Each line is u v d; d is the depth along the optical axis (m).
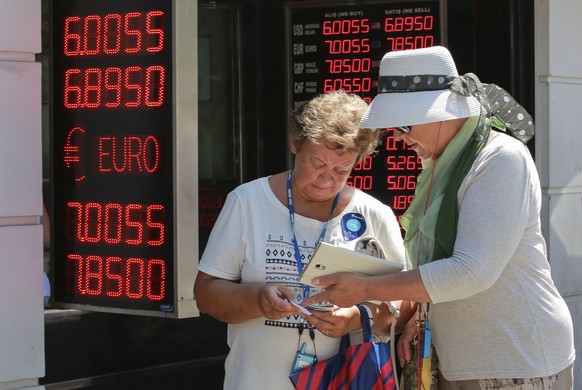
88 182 4.21
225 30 5.48
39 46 3.97
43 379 4.83
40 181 3.99
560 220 5.78
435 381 3.09
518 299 2.91
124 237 4.12
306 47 5.36
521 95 5.59
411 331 3.21
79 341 4.94
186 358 5.34
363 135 2.95
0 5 3.85
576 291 5.89
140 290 4.09
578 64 5.78
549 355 2.93
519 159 2.85
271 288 2.87
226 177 5.55
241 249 3.06
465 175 2.90
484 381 2.94
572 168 5.80
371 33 5.26
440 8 5.23
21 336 3.96
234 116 5.54
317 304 3.01
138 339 5.15
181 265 3.98
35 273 3.99
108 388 5.04
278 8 5.42
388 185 5.26
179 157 3.96
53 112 4.28
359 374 2.96
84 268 4.23
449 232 2.91
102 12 4.14
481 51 5.42
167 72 4.00
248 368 3.04
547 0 5.57
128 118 4.09
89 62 4.18
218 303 3.02
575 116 5.81
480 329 2.92
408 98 2.92
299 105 3.07
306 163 2.96
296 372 2.97
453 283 2.77
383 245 3.15
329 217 3.08
